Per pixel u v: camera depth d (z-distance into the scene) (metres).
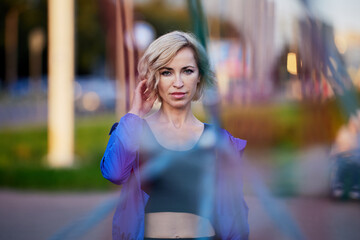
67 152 9.70
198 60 2.36
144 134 2.27
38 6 37.00
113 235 2.20
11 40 37.72
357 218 5.15
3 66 40.75
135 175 2.21
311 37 4.92
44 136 14.08
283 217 4.92
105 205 5.38
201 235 2.23
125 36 3.48
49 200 6.59
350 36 5.82
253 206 5.45
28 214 5.73
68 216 5.53
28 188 7.41
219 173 2.28
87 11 35.31
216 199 2.26
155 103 2.43
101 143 12.51
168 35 2.34
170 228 2.22
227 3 6.09
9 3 36.62
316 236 4.42
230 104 7.37
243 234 2.27
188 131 2.33
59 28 9.66
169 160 2.24
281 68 5.80
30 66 40.06
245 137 7.79
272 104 8.16
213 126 2.38
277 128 8.12
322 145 6.56
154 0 31.08
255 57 6.18
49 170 8.67
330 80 5.12
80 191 7.20
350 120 6.16
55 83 9.70
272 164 6.93
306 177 6.24
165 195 2.23
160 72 2.32
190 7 4.43
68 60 9.72
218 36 6.26
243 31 6.13
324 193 6.07
